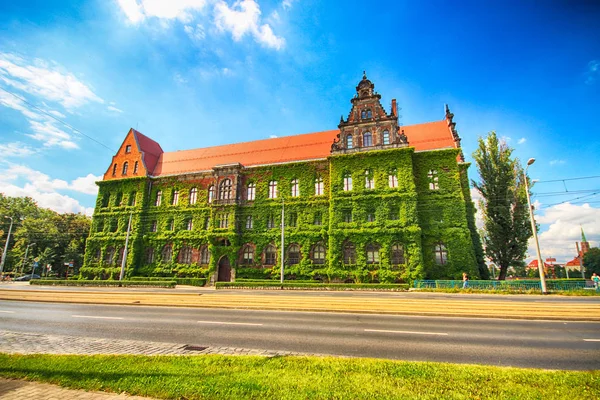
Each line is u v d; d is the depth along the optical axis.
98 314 17.98
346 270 41.69
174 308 19.98
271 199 49.72
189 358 9.42
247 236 49.12
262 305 19.72
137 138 63.31
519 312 16.42
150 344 11.65
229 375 7.91
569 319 15.49
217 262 49.22
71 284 42.09
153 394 6.79
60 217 79.50
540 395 6.80
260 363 8.89
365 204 43.22
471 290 30.05
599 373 8.12
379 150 44.47
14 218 82.38
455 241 40.19
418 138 48.09
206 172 54.78
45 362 8.88
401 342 11.77
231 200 50.59
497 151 45.94
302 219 47.25
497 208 44.06
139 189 57.81
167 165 61.38
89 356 9.63
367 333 13.12
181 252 53.09
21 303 22.72
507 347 11.12
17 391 6.94
